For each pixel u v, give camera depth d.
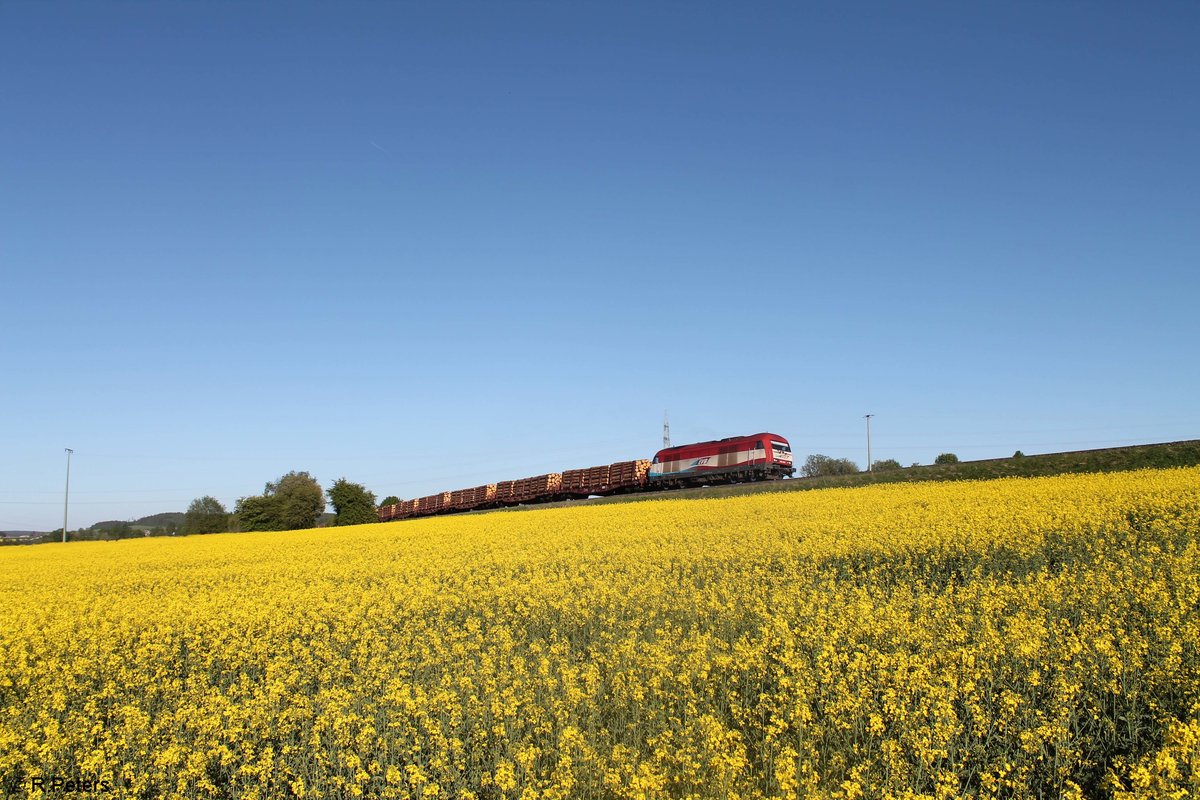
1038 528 22.89
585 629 18.39
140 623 20.67
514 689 13.42
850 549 23.38
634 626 17.31
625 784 10.38
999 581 19.48
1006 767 9.67
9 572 35.44
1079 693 11.56
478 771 11.12
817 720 11.98
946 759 10.60
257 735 12.42
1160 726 10.64
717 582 22.25
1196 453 39.50
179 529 93.75
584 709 12.89
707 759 10.56
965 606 16.14
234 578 29.69
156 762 11.60
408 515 85.50
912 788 9.92
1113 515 23.61
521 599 21.16
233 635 19.12
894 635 14.69
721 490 53.31
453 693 12.56
